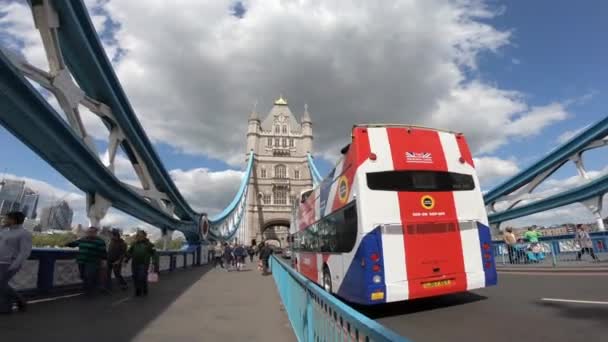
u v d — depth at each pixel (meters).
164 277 17.89
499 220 40.28
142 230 10.82
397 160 7.57
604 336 4.71
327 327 3.57
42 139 12.15
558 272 12.53
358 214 7.14
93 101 17.98
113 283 13.15
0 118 10.73
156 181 27.81
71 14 13.60
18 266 6.82
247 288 12.86
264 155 105.31
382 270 6.82
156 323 6.74
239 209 71.50
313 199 12.22
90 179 16.06
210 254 39.25
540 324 5.54
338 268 8.48
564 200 30.28
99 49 16.38
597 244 18.02
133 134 21.80
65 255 10.48
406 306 8.05
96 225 17.53
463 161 8.11
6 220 6.96
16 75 9.19
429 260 7.14
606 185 25.41
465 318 6.41
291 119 111.62
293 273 6.37
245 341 5.57
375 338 2.13
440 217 7.44
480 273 7.47
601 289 8.36
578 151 29.50
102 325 6.46
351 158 7.81
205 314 7.75
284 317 7.51
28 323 6.42
